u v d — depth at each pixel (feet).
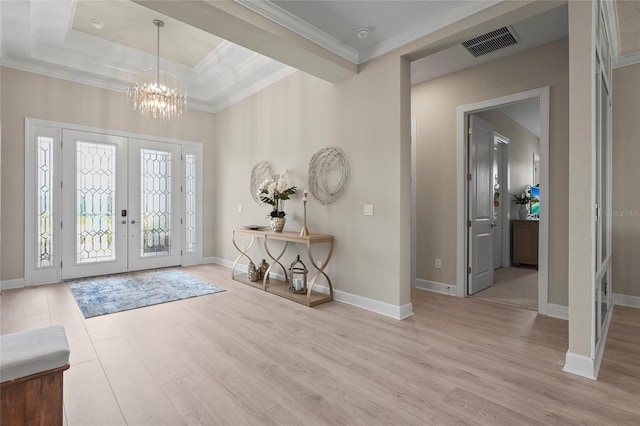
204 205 19.52
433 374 6.83
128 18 12.17
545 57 10.73
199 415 5.49
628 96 11.36
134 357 7.54
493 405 5.78
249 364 7.23
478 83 12.32
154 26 12.73
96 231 15.75
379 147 10.84
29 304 11.34
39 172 14.19
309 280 13.42
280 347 8.10
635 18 9.34
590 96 6.71
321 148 12.89
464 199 12.80
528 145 22.26
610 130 10.46
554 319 10.22
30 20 11.24
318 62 10.61
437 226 13.55
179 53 15.11
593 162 6.70
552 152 10.57
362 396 6.05
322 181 12.77
